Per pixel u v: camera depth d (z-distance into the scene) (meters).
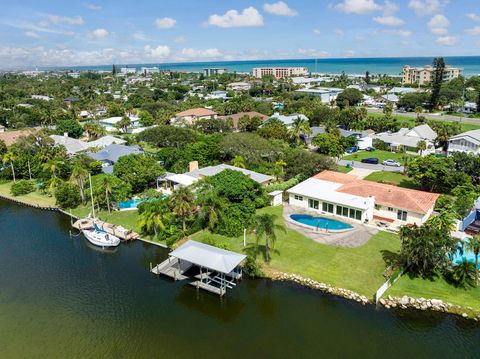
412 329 41.03
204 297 48.50
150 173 83.00
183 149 104.38
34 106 191.62
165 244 61.91
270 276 50.59
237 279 50.62
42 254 60.47
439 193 77.50
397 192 68.00
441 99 195.12
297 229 62.94
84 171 77.31
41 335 42.03
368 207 65.56
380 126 144.00
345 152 116.38
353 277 49.16
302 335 40.97
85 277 53.50
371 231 61.91
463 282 46.50
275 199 73.88
